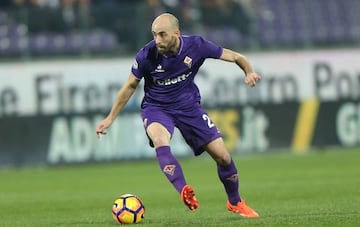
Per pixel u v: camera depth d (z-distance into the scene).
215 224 32.03
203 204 44.28
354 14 91.69
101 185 60.66
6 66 79.12
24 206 46.84
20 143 78.50
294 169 67.56
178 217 37.06
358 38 86.06
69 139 78.94
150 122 32.50
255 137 82.31
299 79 84.06
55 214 41.72
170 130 32.31
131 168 75.38
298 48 84.81
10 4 91.06
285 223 31.69
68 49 80.25
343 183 53.62
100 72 80.19
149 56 32.34
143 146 79.62
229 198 34.41
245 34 86.44
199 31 85.94
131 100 79.25
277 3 90.94
